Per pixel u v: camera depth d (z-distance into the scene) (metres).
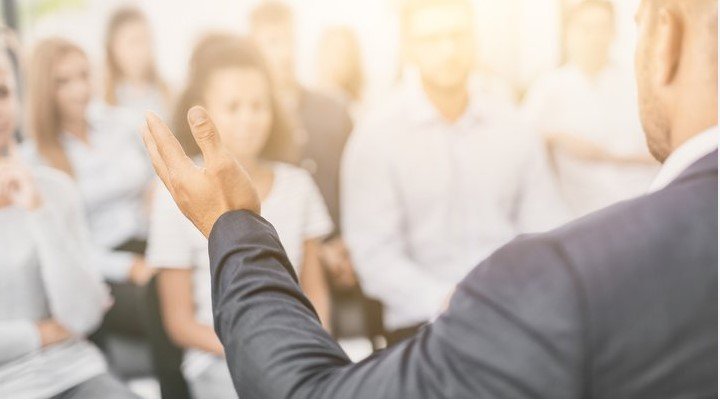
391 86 2.48
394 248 2.41
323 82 2.46
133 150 2.50
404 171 2.42
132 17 2.53
